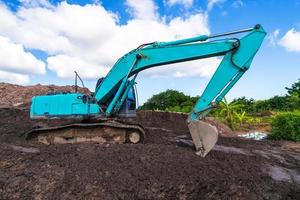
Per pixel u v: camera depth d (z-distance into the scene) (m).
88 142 10.53
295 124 19.12
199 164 8.32
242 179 7.79
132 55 10.63
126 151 8.97
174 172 7.74
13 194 6.84
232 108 27.81
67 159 8.27
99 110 10.66
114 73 10.83
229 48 9.66
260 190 7.51
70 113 10.70
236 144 13.65
